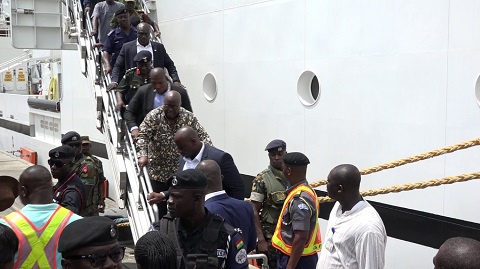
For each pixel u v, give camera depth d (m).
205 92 9.13
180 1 9.61
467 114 5.28
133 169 5.68
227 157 4.23
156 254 2.18
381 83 6.13
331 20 6.70
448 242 1.92
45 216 3.21
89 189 6.50
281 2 7.43
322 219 7.09
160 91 5.68
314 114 7.06
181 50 9.72
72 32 9.84
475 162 5.23
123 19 7.30
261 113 7.96
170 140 5.09
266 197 5.23
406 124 5.88
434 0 5.52
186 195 2.84
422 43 5.66
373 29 6.18
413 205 5.87
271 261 5.21
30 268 3.11
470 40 5.21
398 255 6.09
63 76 15.09
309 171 7.21
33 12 11.72
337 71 6.68
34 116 18.84
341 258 3.43
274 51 7.63
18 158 19.41
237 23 8.27
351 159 6.57
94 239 2.11
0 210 4.04
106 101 6.94
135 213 5.33
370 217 3.37
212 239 2.87
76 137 6.54
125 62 6.62
